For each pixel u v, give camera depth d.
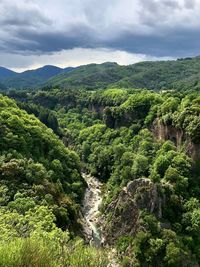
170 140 118.81
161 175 99.31
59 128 183.12
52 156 110.81
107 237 86.19
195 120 104.81
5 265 15.45
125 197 89.19
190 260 73.56
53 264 16.36
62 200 85.44
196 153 102.25
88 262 17.64
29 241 17.09
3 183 76.31
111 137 150.12
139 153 120.31
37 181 82.62
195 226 81.62
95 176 136.38
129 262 73.88
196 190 93.81
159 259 73.12
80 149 157.75
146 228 78.81
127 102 153.62
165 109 124.88
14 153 91.06
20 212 66.12
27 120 118.56
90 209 105.44
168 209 85.75
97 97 193.88
